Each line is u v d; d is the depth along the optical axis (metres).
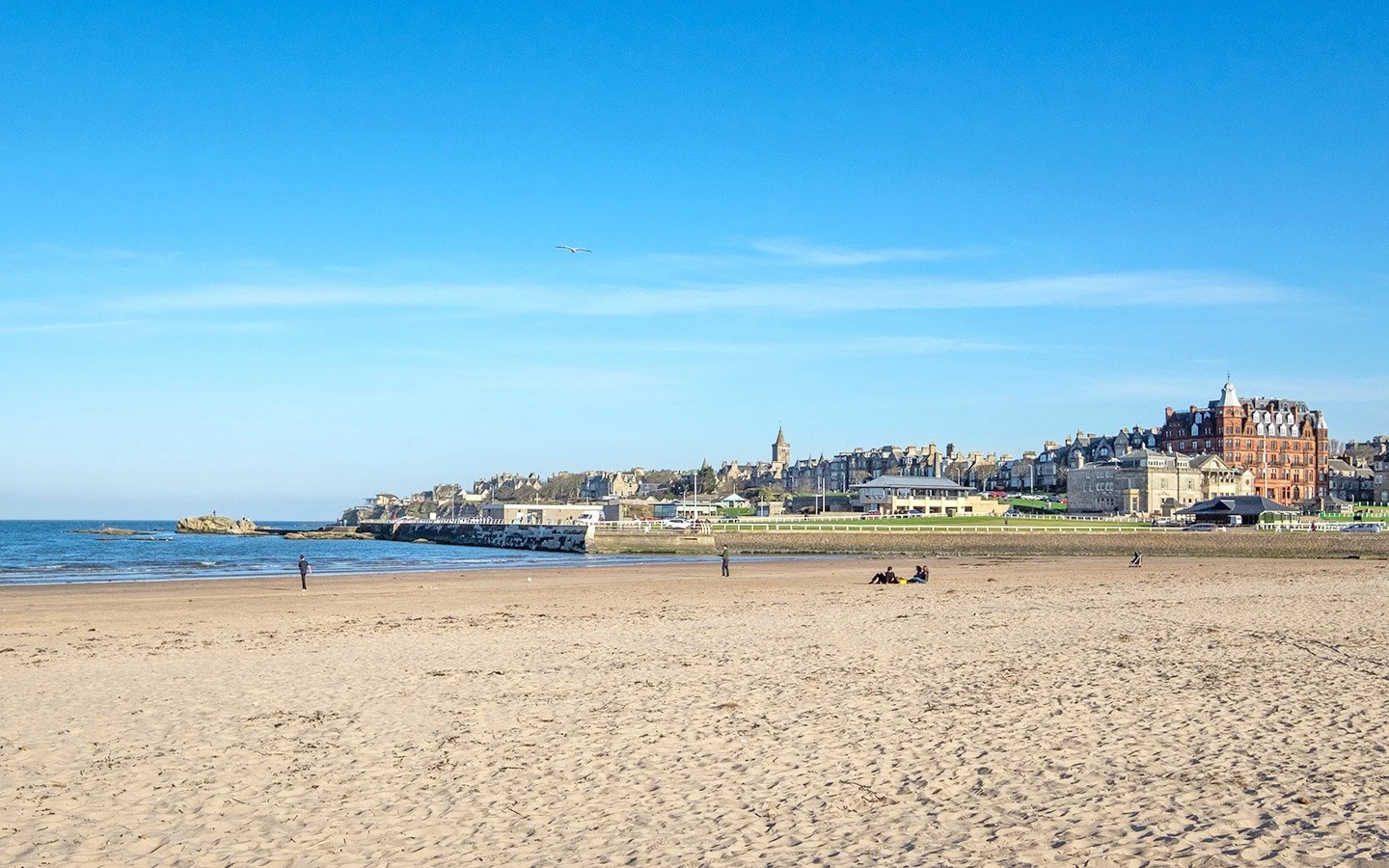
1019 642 29.23
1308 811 13.01
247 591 59.16
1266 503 144.62
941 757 16.05
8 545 164.25
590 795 14.48
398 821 13.50
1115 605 41.78
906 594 50.44
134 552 138.50
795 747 16.83
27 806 14.21
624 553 122.94
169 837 12.97
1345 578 63.50
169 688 23.39
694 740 17.47
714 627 34.84
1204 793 13.88
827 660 26.17
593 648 29.47
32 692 23.14
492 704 20.92
